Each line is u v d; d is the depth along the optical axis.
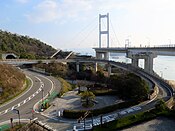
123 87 70.75
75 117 53.75
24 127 47.22
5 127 48.72
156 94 77.12
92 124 48.66
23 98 70.50
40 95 73.69
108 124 48.47
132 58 142.38
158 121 52.44
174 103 67.25
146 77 103.75
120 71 159.25
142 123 51.34
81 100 65.81
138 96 67.94
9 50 186.25
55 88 83.19
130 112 57.84
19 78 84.69
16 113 57.41
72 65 156.62
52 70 133.00
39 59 151.88
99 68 163.50
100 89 84.25
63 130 47.12
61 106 62.66
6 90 70.19
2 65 84.94
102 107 60.81
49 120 52.84
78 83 106.31
